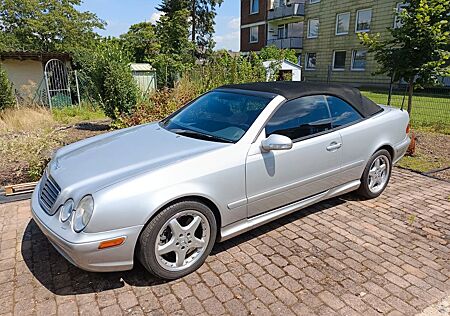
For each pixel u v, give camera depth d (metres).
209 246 2.81
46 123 10.25
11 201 4.25
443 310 2.32
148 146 3.05
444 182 4.88
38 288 2.58
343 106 3.76
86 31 27.12
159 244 2.54
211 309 2.34
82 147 3.32
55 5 25.55
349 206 4.04
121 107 9.73
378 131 3.99
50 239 2.48
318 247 3.14
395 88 20.09
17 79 14.18
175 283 2.63
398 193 4.46
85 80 14.29
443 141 7.52
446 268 2.82
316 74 26.73
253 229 3.42
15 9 24.95
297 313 2.29
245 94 3.51
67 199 2.47
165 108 7.52
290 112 3.27
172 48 25.11
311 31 26.81
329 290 2.53
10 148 5.13
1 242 3.26
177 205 2.55
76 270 2.79
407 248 3.12
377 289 2.54
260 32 31.59
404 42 6.64
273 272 2.76
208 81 8.99
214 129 3.20
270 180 3.06
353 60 23.72
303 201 3.45
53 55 14.15
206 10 35.03
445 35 6.12
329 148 3.46
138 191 2.39
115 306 2.38
